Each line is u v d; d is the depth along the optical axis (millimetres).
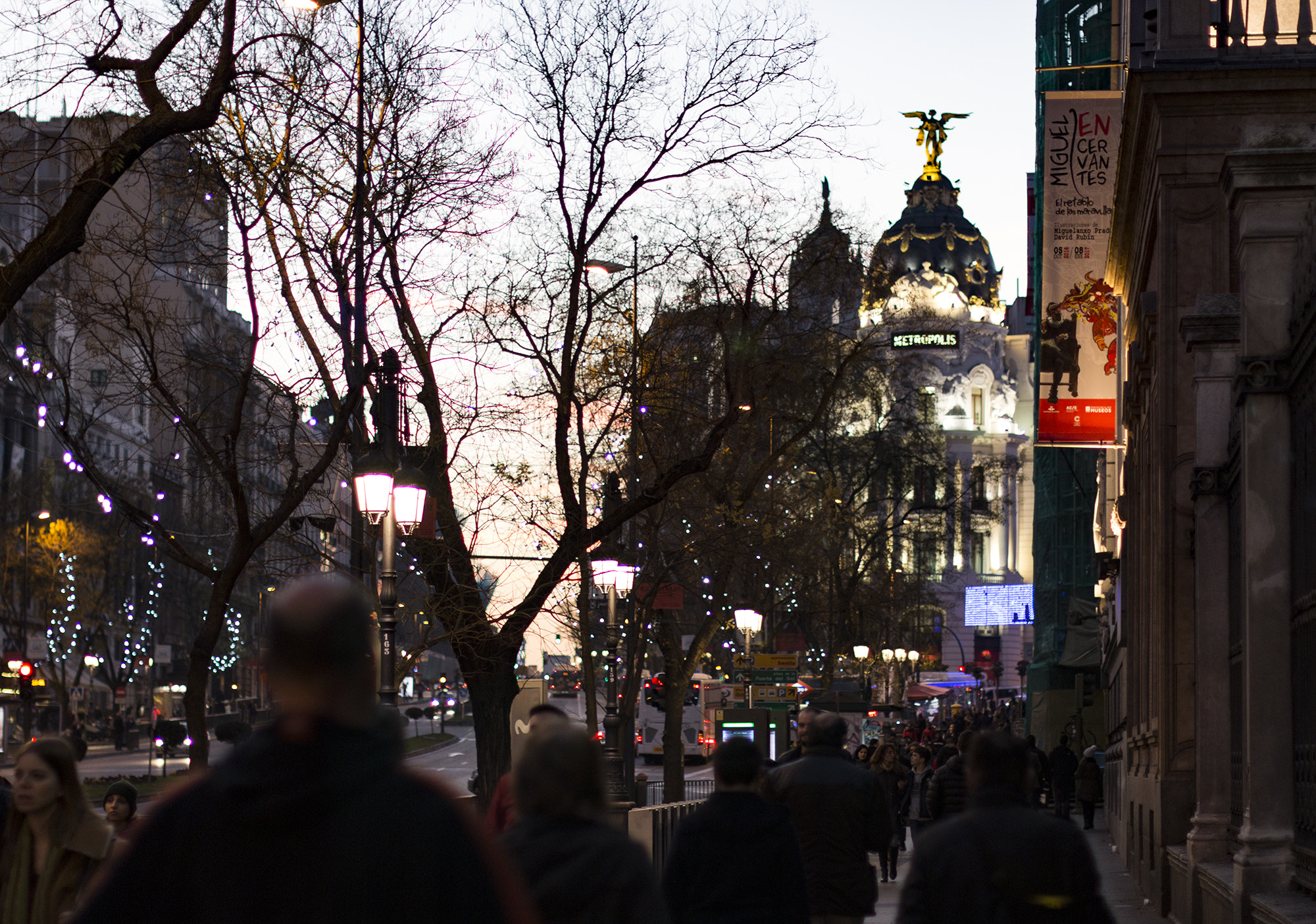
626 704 30141
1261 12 18297
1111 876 23156
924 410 60438
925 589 70438
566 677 100375
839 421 54969
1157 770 17797
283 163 17266
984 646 138000
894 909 19312
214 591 16781
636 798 30219
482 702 21734
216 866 3041
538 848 5074
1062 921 5832
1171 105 17375
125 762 59875
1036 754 27594
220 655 82688
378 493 15523
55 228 12430
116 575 69688
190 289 22422
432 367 20797
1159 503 17828
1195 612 15578
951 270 155625
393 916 3018
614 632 25500
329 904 2990
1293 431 11148
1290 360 11070
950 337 54594
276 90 16984
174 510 71375
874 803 9336
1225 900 12328
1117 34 34500
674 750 33875
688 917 7270
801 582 49969
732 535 32531
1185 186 17359
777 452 31859
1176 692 17312
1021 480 142625
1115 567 36938
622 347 25422
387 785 3107
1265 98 17172
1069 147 26859
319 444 19797
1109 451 41781
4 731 66062
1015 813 5988
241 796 3049
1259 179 11539
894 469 59250
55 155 13305
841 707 51625
